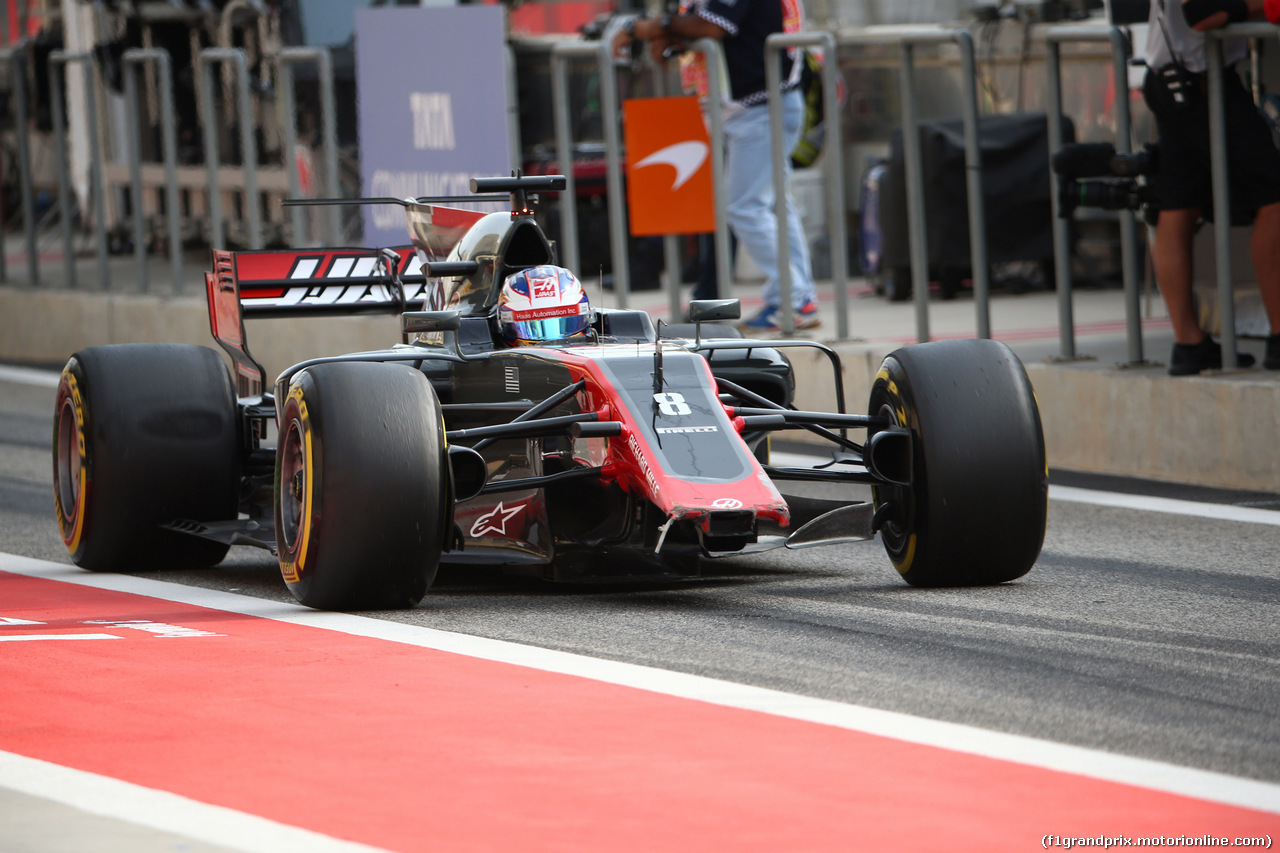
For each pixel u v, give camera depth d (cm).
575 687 1530
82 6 6706
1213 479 2891
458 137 4247
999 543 1978
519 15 6588
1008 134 4753
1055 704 1462
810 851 1103
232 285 2531
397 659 1656
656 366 1953
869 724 1397
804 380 3584
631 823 1156
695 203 3891
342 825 1153
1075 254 4919
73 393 2297
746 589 2066
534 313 2200
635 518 1973
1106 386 3062
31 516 2852
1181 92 2866
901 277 4791
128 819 1167
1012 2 5075
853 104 5588
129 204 6831
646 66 5512
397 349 2369
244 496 2438
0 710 1471
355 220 5597
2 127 8025
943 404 1970
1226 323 2902
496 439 1966
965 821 1158
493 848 1109
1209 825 1151
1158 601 1959
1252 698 1488
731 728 1386
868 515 2016
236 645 1741
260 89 5788
